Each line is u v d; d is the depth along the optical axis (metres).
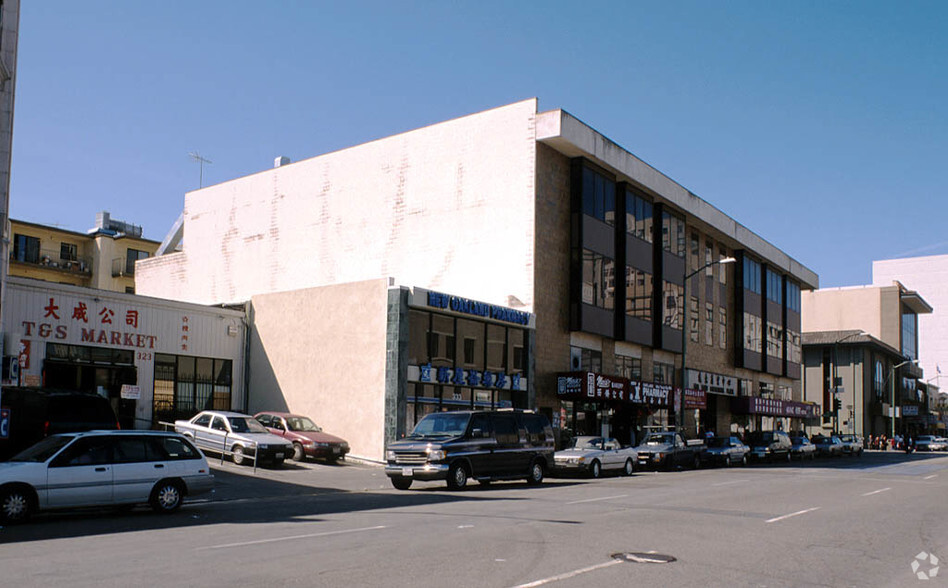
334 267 40.88
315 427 28.83
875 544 12.42
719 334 52.94
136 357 29.42
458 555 10.20
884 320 97.94
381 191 39.69
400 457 21.06
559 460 28.03
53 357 26.75
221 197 46.91
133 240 61.91
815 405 68.31
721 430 53.69
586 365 38.00
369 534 12.00
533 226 34.50
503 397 33.41
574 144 35.41
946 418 122.06
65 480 13.85
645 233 42.84
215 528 12.75
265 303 33.84
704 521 14.60
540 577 8.96
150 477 14.89
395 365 28.66
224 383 32.97
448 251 36.84
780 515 16.02
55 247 59.09
